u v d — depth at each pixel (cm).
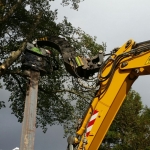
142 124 2095
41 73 695
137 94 2231
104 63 650
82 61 681
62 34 1238
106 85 621
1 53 1145
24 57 685
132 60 615
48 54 714
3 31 1095
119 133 2133
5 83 1328
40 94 1325
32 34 1106
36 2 1139
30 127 621
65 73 1255
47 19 1195
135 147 2047
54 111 1347
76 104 1295
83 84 671
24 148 604
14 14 1141
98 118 597
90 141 586
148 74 605
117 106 607
